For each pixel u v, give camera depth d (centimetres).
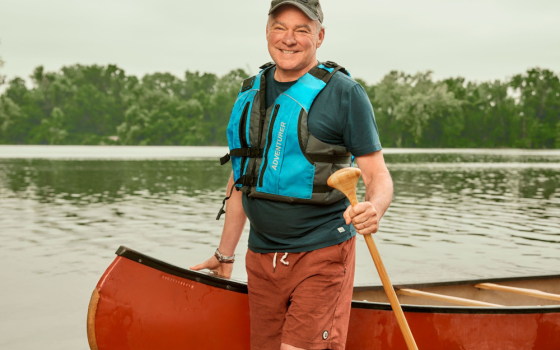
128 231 874
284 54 206
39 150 6838
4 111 11162
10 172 2433
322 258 203
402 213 1143
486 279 389
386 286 199
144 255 228
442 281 376
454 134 10275
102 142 11069
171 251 727
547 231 918
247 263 222
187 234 852
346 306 211
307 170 202
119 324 227
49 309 468
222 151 6844
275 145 205
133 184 1820
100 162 3503
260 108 214
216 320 240
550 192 1641
